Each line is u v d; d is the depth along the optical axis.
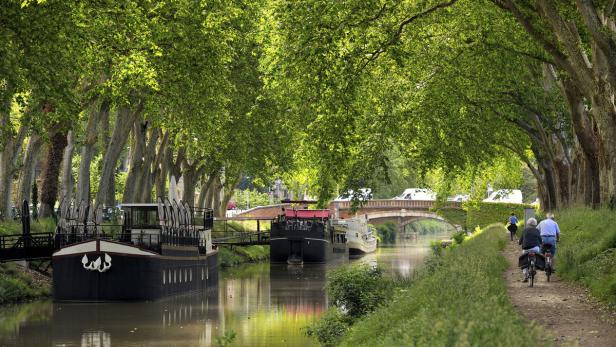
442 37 60.53
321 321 37.38
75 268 49.84
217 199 113.94
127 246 50.12
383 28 45.94
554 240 35.84
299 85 45.91
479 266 32.03
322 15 42.41
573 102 51.41
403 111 61.06
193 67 58.06
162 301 52.03
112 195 78.69
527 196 186.75
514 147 92.44
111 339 38.03
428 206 159.88
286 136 76.62
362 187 56.22
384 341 19.17
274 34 47.53
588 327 22.66
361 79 46.81
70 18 45.62
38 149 61.56
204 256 62.78
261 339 37.34
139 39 53.53
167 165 87.44
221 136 74.81
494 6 55.59
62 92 45.94
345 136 46.84
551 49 39.72
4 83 49.38
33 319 43.34
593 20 35.06
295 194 138.12
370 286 37.66
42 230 61.69
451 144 64.44
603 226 44.06
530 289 32.56
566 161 70.25
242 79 72.19
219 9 57.53
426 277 34.47
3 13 43.03
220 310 48.75
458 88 63.22
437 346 14.43
